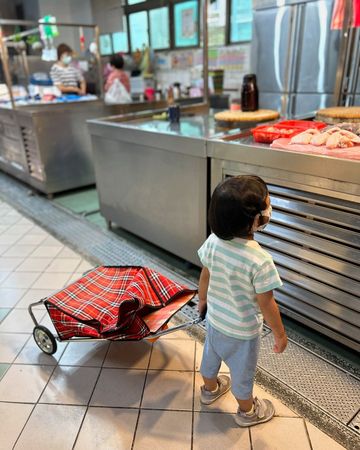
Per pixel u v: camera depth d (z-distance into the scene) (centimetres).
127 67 604
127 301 148
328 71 378
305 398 144
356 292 154
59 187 391
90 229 310
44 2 633
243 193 102
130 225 281
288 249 174
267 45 421
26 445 131
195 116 301
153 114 303
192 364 165
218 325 121
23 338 185
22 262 257
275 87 430
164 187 234
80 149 393
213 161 196
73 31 671
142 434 134
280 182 167
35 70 491
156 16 596
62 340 160
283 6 392
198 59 561
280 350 120
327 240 158
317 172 150
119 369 163
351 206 145
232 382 128
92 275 187
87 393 152
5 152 446
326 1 356
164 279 176
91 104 404
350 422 134
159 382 156
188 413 141
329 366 160
